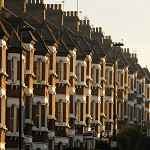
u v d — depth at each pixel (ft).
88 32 416.46
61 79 299.79
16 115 237.25
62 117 299.17
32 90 256.32
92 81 370.12
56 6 359.87
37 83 265.13
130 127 422.00
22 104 240.53
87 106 350.43
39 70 267.80
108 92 412.98
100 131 385.70
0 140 216.54
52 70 282.77
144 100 549.54
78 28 388.16
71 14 385.91
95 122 369.09
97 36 443.32
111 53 432.25
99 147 344.28
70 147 292.81
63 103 299.58
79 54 335.88
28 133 249.96
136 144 417.69
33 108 263.70
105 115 410.31
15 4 299.99
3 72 217.97
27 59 251.60
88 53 352.08
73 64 318.24
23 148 248.73
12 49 237.25
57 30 322.14
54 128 287.89
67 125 300.61
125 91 473.67
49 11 358.84
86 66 350.23
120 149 379.96
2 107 220.43
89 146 350.23
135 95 515.09
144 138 463.83
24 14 297.33
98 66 371.56
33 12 327.47
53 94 286.25
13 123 236.84
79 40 354.95
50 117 280.92
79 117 334.65
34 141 265.34
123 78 456.04
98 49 389.80
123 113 460.14
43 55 268.21
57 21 357.41
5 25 244.42
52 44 283.18
